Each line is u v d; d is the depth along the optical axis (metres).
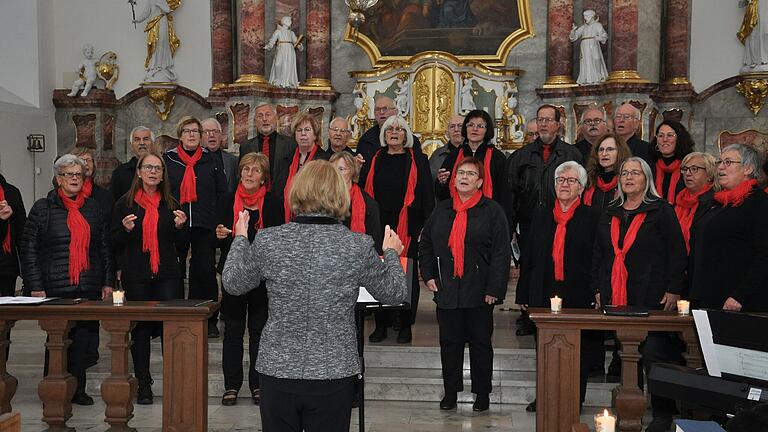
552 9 12.59
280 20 12.92
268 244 3.77
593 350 5.84
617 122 7.22
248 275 3.81
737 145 5.30
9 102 12.43
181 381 5.15
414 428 5.97
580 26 12.49
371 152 7.70
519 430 5.94
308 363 3.68
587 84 12.24
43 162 13.14
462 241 6.09
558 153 7.09
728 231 5.27
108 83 13.46
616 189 6.06
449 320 6.25
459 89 12.65
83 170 6.26
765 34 12.12
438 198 7.58
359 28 13.16
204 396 5.16
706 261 5.36
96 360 7.07
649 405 6.46
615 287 5.57
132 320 5.24
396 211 7.21
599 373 6.91
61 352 5.39
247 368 7.11
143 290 6.31
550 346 4.98
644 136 12.01
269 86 12.70
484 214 6.13
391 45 13.07
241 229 4.01
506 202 7.04
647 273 5.52
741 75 12.24
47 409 5.39
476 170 6.11
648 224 5.55
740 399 4.16
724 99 12.48
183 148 7.13
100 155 13.36
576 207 6.09
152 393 6.67
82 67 13.30
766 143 12.31
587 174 6.24
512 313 9.17
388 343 7.37
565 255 6.05
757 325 4.10
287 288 3.71
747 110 12.41
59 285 6.13
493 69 12.58
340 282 3.72
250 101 12.55
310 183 3.80
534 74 12.91
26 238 6.10
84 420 6.04
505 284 6.09
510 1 12.84
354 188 6.54
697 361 4.89
